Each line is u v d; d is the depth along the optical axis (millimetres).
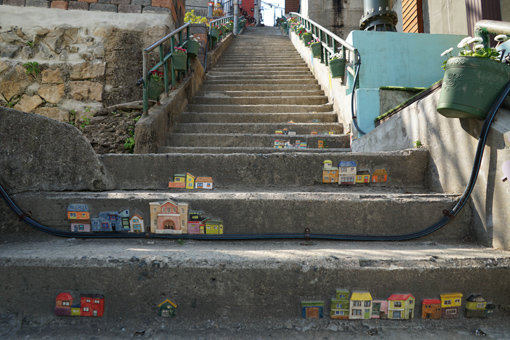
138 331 1471
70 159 2232
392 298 1540
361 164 2602
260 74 8094
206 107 5699
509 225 1720
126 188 2521
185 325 1510
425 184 2586
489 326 1504
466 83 1865
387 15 4520
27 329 1476
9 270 1532
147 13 5438
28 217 1977
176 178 2508
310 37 8258
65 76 5176
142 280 1530
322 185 2596
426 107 2600
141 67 5328
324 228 2035
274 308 1546
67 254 1608
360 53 4086
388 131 3258
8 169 2029
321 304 1539
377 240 1978
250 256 1620
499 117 1841
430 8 6555
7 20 5105
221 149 3852
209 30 9117
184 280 1535
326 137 4363
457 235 2023
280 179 2588
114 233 1997
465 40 1908
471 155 2070
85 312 1520
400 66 4086
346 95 4594
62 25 5227
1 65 5035
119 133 4539
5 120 2025
